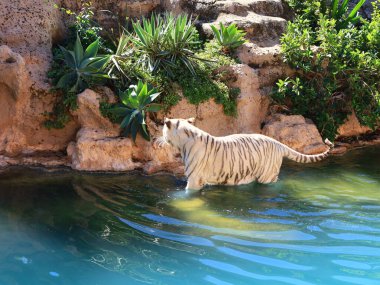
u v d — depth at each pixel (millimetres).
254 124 8695
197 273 4504
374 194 6613
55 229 5328
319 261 4762
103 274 4453
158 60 8297
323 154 7227
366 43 9766
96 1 9852
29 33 8430
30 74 7914
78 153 7410
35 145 7906
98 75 7762
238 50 9133
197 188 6703
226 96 8242
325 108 9078
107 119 7668
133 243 5059
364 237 5293
